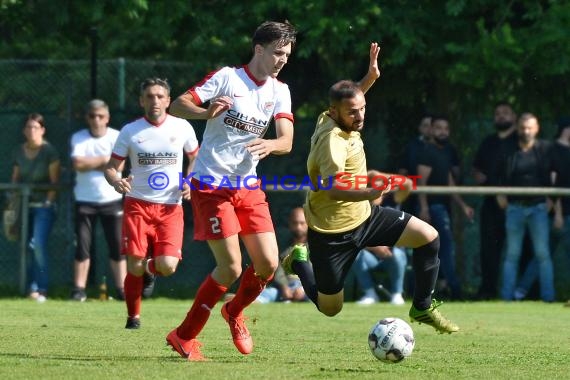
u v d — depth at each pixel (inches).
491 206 1828.2
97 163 1692.9
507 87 2015.3
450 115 2018.9
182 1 1876.2
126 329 1211.9
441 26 1891.0
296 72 2048.5
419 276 937.5
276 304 1723.7
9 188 1747.0
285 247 1920.5
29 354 930.1
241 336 944.9
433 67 1952.5
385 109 2016.5
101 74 1956.2
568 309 1643.7
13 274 1891.0
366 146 2016.5
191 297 1851.6
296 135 1953.7
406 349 882.8
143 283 1231.5
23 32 2021.4
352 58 2010.3
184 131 1245.7
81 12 1884.8
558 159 1841.8
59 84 1958.7
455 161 1844.2
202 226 922.7
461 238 1988.2
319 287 957.2
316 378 786.2
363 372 831.1
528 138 1825.8
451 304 1731.1
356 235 933.2
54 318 1353.3
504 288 1817.2
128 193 1226.0
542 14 1872.5
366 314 1515.7
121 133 1226.6
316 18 1831.9
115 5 1873.8
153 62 1959.9
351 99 890.1
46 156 1779.0
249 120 920.3
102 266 1909.4
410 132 2009.1
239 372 811.4
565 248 1866.4
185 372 804.6
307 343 1097.4
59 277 1888.5
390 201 1804.9
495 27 1931.6
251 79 924.0
